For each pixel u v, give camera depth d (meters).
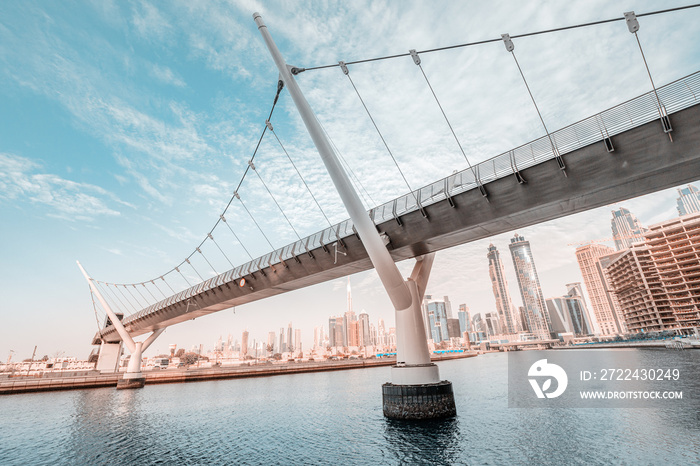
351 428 29.12
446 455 20.34
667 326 146.38
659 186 20.39
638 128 18.59
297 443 25.83
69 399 57.78
